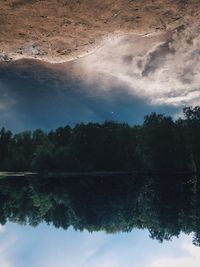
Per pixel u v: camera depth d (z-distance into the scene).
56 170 91.81
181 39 135.12
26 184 63.53
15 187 58.09
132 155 89.44
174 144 82.94
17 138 107.00
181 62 135.75
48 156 92.38
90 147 90.31
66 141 105.62
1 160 104.94
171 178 71.81
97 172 89.88
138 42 140.62
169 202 35.75
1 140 106.12
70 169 91.31
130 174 84.25
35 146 105.25
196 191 46.19
